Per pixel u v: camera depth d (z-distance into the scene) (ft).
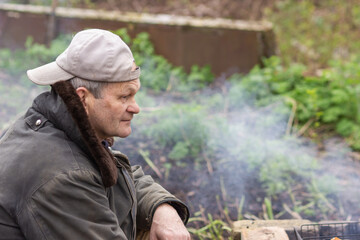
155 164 14.05
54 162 5.86
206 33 22.91
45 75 6.16
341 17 28.12
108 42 6.09
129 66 6.15
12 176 5.90
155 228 7.48
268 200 12.12
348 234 8.98
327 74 19.88
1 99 18.24
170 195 7.78
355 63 21.62
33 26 23.02
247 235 8.39
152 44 22.93
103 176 6.10
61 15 22.88
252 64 23.31
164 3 26.35
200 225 11.47
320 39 27.27
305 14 28.07
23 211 5.78
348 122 17.53
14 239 5.94
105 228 6.02
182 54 23.02
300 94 18.76
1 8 22.94
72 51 6.07
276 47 23.41
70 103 5.82
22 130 6.29
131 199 6.87
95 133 5.94
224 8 26.02
